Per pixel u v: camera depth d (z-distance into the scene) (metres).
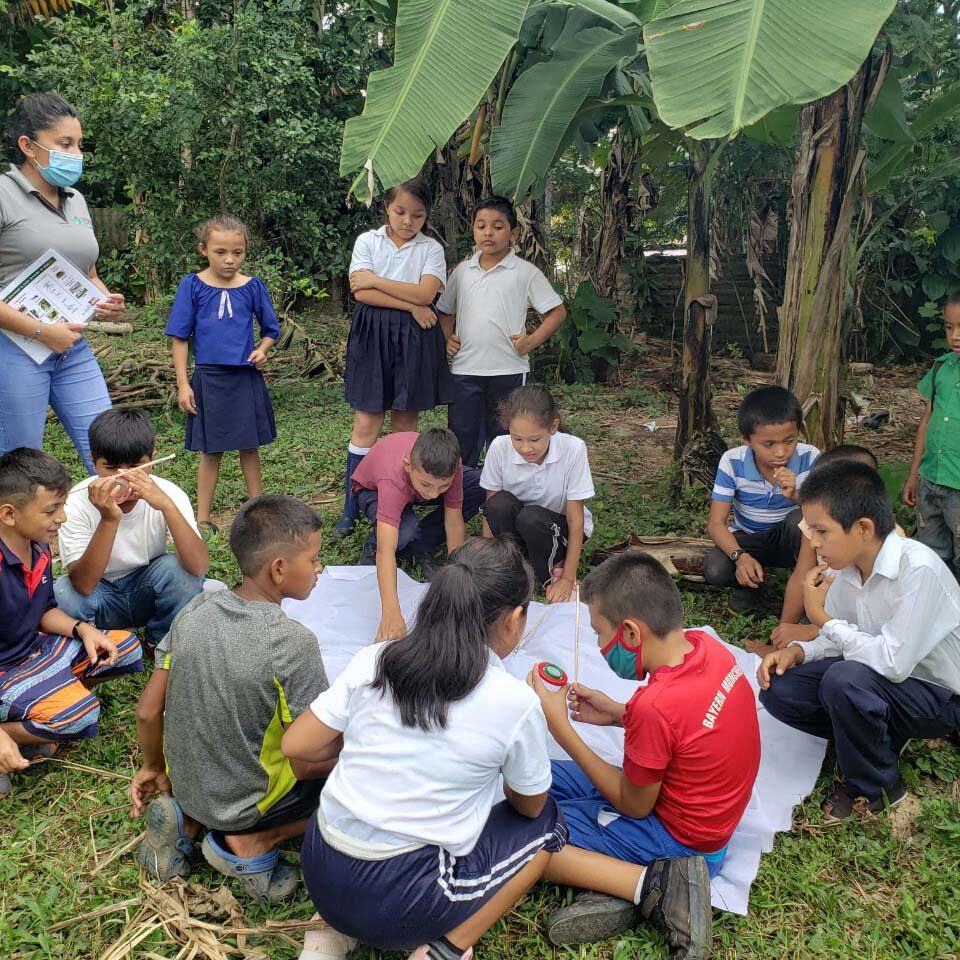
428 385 4.45
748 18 2.71
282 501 2.27
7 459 2.57
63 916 2.22
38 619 2.77
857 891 2.33
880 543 2.52
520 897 2.07
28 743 2.68
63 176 3.52
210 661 2.16
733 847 2.41
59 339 3.59
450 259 7.14
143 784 2.50
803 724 2.76
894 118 4.38
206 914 2.23
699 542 4.01
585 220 9.53
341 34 8.24
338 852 1.92
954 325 3.49
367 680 2.02
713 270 8.31
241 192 6.73
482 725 1.90
